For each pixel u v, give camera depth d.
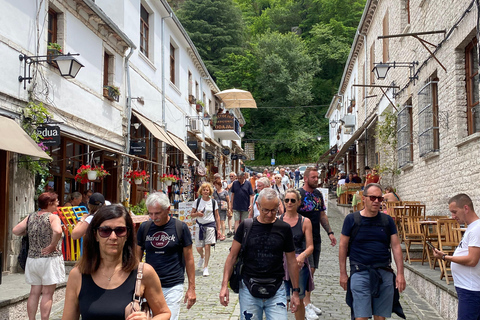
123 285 2.63
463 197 4.41
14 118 7.98
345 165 32.97
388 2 15.87
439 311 6.30
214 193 13.09
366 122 20.06
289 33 57.72
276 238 4.18
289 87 54.69
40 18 8.88
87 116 11.05
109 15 13.63
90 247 2.67
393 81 15.02
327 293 7.33
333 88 59.25
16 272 7.86
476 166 8.02
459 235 6.98
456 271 4.33
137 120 14.88
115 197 13.13
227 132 29.31
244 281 4.15
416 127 12.18
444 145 9.79
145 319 2.47
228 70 53.84
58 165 10.11
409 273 8.20
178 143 17.95
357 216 4.73
